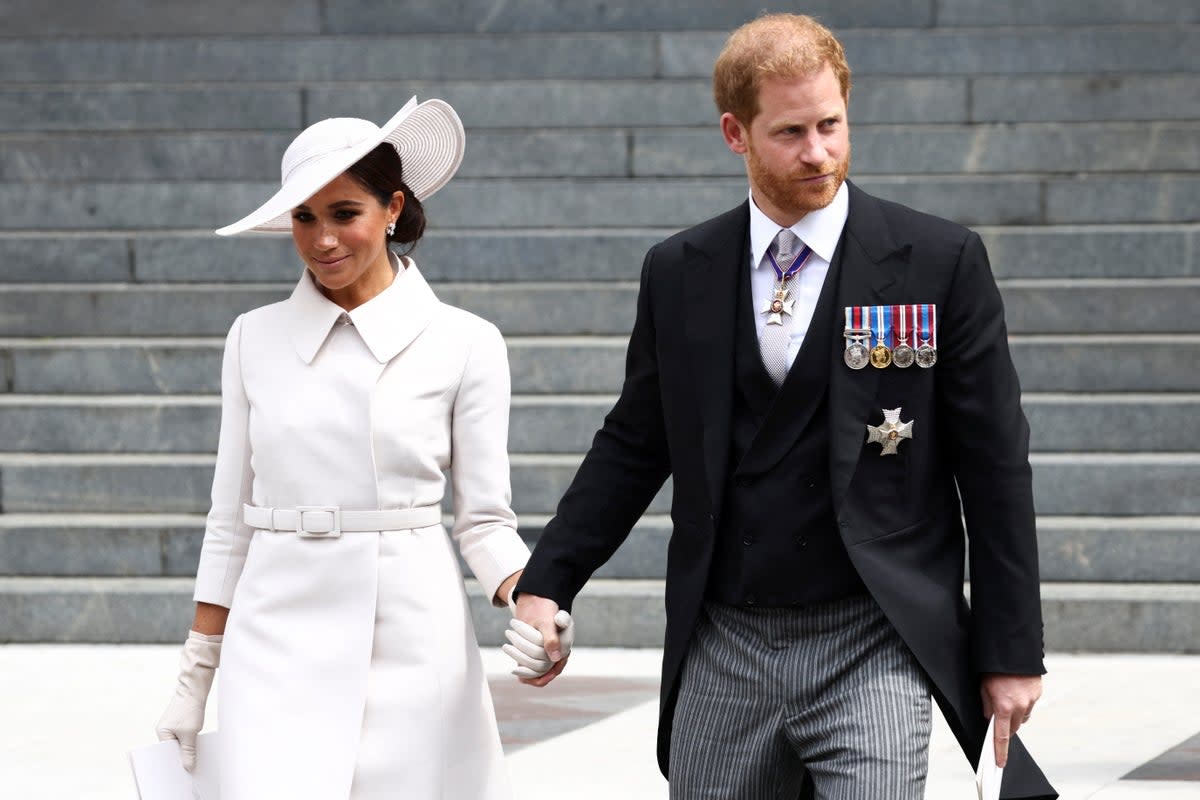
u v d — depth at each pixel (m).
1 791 19.27
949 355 11.38
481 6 39.88
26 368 31.05
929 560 11.44
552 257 33.31
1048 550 26.45
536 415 29.09
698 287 11.76
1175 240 32.34
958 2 38.38
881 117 36.38
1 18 41.97
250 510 12.73
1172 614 25.25
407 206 12.91
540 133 36.38
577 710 22.50
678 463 11.80
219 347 30.81
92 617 26.69
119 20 41.44
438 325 12.77
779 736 11.59
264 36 40.44
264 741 12.22
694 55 37.94
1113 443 28.53
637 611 25.98
